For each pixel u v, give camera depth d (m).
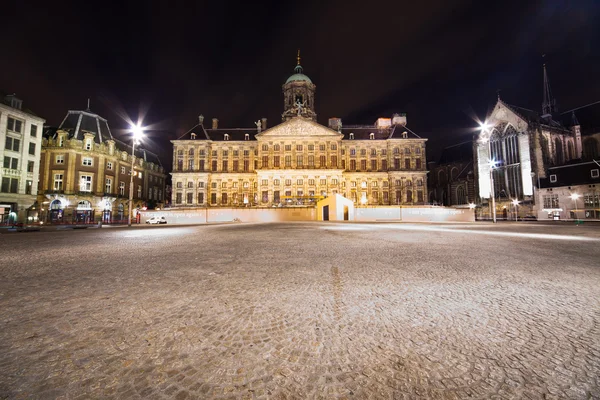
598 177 55.75
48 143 51.94
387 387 2.26
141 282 5.28
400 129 77.81
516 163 69.25
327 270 6.32
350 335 3.12
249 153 75.50
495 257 8.04
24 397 2.10
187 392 2.19
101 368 2.50
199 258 7.94
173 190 72.75
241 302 4.16
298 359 2.66
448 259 7.72
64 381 2.31
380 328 3.29
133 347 2.84
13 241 12.97
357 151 75.44
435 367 2.52
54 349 2.79
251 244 11.36
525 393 2.17
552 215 61.56
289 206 57.31
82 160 53.62
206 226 27.84
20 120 42.69
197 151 74.31
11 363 2.54
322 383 2.32
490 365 2.54
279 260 7.61
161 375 2.41
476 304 4.07
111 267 6.66
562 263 7.13
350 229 21.14
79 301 4.17
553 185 61.81
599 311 3.77
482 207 76.31
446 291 4.71
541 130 66.62
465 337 3.06
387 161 74.69
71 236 15.84
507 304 4.07
